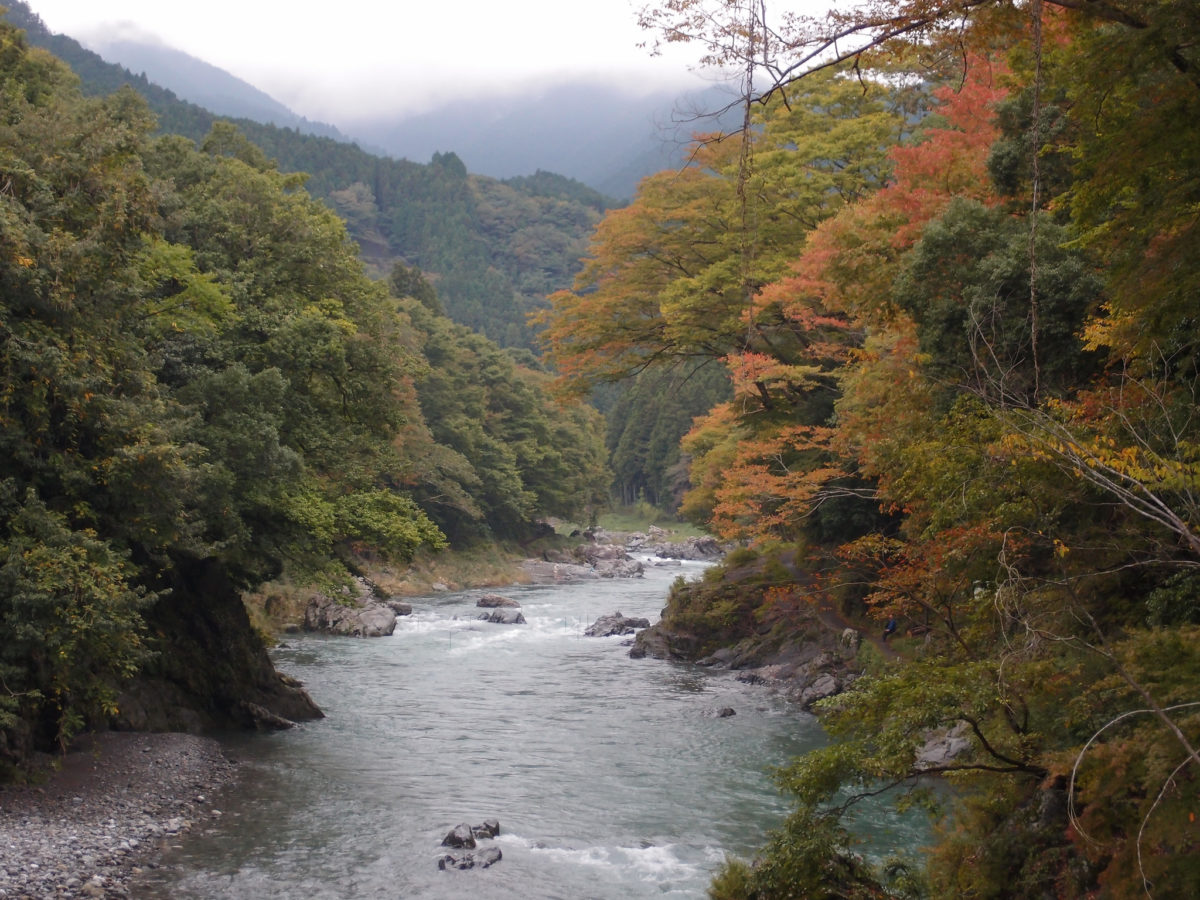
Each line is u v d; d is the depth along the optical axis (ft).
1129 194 42.47
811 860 35.50
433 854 56.85
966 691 33.55
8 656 56.24
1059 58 45.70
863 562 59.31
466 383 318.65
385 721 93.61
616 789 71.26
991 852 37.91
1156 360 41.09
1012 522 39.34
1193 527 29.14
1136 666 32.53
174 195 74.18
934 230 62.39
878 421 63.05
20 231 58.13
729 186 112.37
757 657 124.26
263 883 51.65
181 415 77.41
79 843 54.39
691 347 127.65
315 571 94.48
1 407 59.41
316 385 100.17
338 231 110.73
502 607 195.00
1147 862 27.32
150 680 82.94
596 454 422.41
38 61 100.22
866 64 35.96
